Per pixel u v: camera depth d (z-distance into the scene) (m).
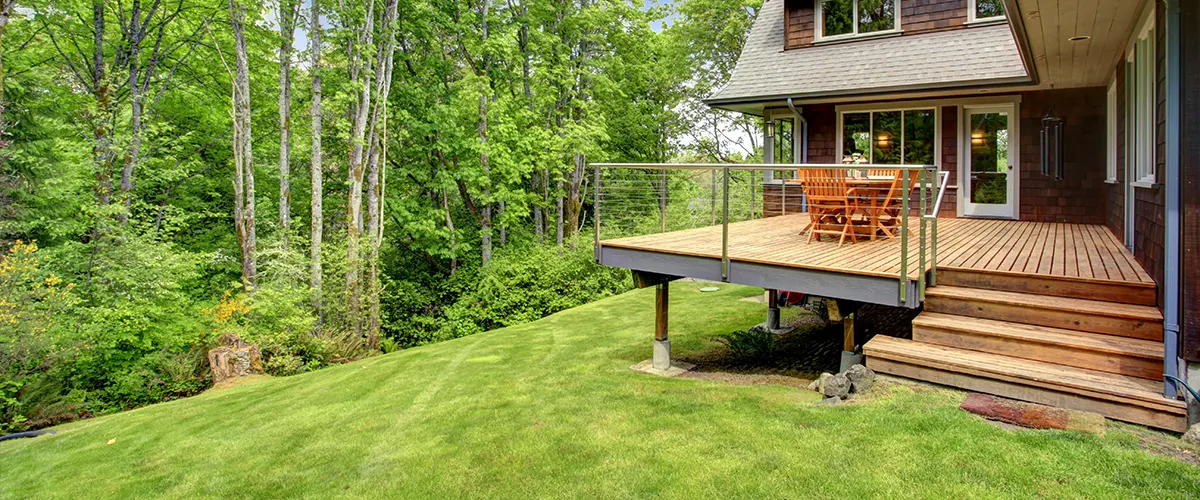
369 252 13.73
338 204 16.92
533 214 21.19
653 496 3.29
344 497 3.82
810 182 6.67
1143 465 2.98
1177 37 3.51
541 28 17.59
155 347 10.92
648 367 6.53
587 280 16.53
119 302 10.38
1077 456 3.11
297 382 8.32
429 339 16.08
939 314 4.81
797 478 3.25
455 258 17.19
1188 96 3.44
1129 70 6.12
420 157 16.45
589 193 20.81
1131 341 3.92
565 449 4.11
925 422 3.68
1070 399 3.66
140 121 13.32
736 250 5.89
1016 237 7.20
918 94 9.56
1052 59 7.18
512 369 7.05
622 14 18.11
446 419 5.18
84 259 11.12
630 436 4.21
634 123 21.97
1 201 10.48
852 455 3.42
